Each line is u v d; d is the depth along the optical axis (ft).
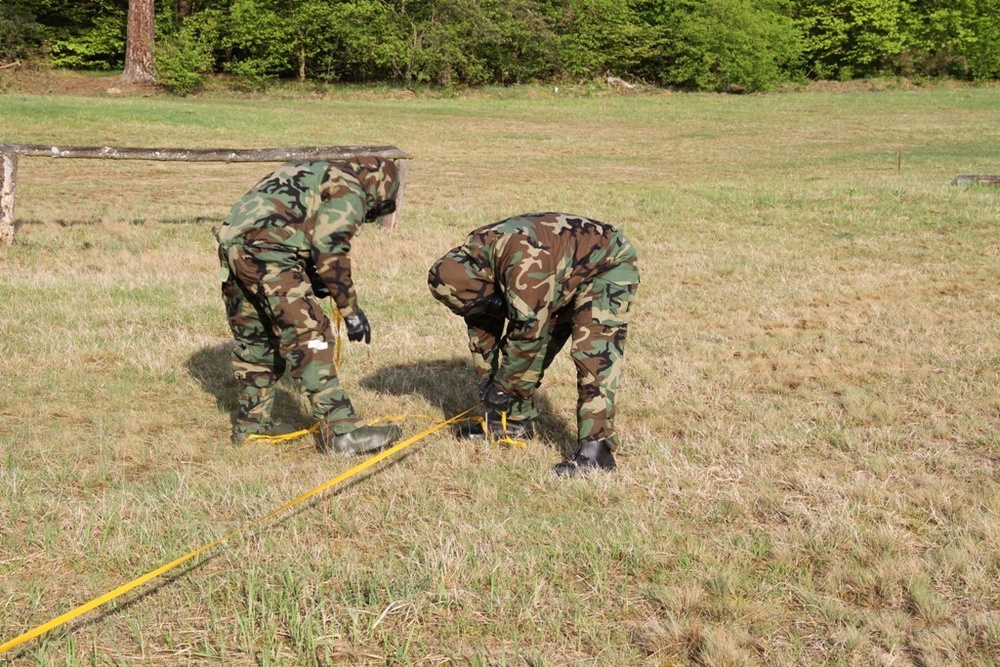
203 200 51.08
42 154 37.35
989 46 155.43
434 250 38.50
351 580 13.34
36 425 19.65
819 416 20.35
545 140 88.58
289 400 21.17
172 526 14.89
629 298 16.85
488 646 12.09
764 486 16.53
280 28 131.44
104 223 42.16
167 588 13.25
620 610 12.89
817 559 14.15
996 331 26.91
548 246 15.92
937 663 11.61
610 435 17.11
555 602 12.94
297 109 106.93
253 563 13.71
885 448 18.56
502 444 18.53
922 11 164.45
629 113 115.85
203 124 84.89
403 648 11.96
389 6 136.98
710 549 14.44
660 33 151.33
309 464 17.56
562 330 18.22
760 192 52.80
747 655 11.75
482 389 17.63
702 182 59.93
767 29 147.54
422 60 136.56
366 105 116.88
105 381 22.22
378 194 17.62
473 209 48.75
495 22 142.82
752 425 19.72
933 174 64.64
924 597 12.89
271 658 11.76
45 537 14.35
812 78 165.78
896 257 37.70
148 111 89.56
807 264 36.37
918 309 29.60
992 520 15.08
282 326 17.31
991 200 48.70
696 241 41.32
